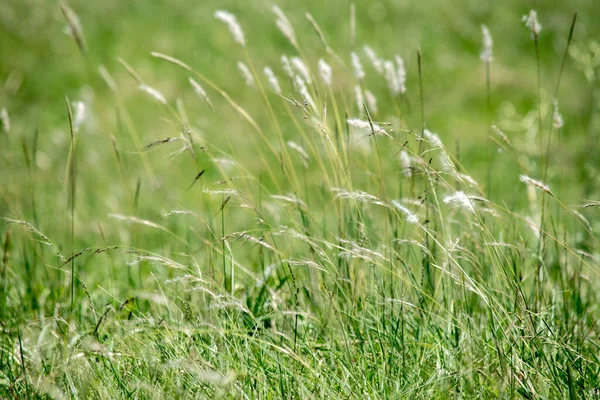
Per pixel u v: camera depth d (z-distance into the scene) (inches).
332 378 167.6
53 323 200.4
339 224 215.5
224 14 209.5
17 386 169.3
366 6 836.6
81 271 251.9
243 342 182.4
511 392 149.6
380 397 158.6
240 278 224.1
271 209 247.0
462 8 836.6
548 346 174.4
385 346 178.7
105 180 480.1
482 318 191.5
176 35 780.0
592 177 349.4
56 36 744.3
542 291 188.1
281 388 161.3
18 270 268.7
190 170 518.6
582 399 156.6
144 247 297.1
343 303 198.2
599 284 221.3
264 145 575.8
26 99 647.1
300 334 193.3
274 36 774.5
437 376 164.2
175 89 684.1
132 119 620.1
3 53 705.0
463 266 205.5
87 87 666.2
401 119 222.2
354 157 238.4
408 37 785.6
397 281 195.3
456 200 159.0
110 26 780.0
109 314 206.1
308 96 201.9
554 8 812.0
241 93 676.7
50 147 542.9
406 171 201.0
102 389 161.2
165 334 180.7
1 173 467.8
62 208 398.9
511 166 493.4
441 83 709.3
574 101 605.0
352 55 220.7
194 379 161.0
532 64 734.5
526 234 269.9
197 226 311.3
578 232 267.9
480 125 617.3
